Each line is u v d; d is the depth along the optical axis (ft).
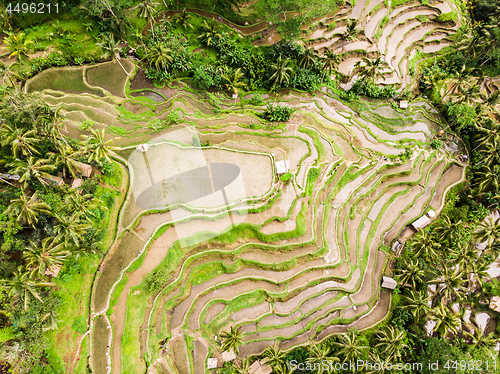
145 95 110.01
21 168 68.49
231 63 115.34
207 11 116.78
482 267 93.09
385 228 106.42
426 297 94.48
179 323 85.30
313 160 99.19
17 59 99.96
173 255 83.71
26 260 68.18
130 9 109.29
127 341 77.71
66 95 101.91
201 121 103.24
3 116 71.46
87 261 79.87
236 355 86.33
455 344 92.02
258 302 91.15
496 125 108.99
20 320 66.54
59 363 71.82
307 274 94.84
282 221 90.68
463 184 115.24
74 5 103.91
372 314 96.12
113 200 84.38
